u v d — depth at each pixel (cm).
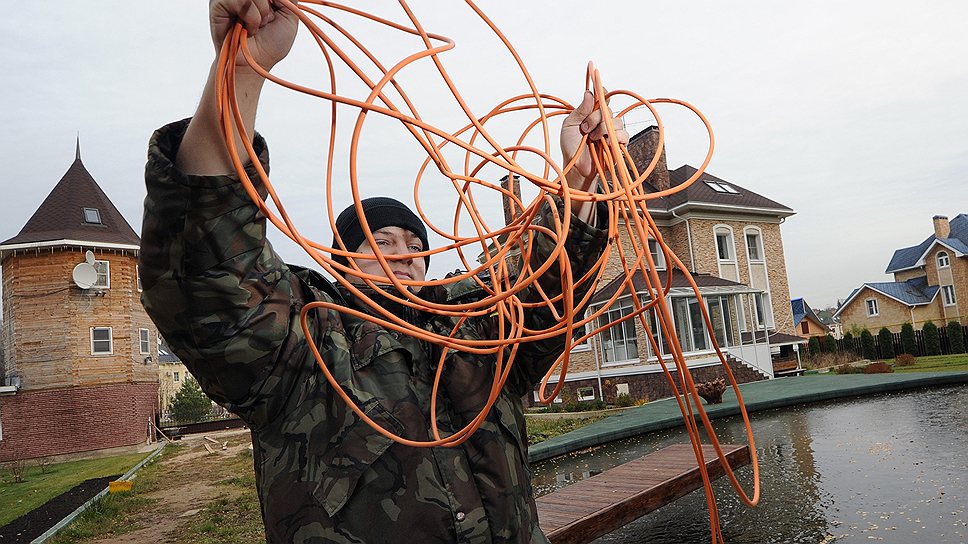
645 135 2123
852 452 661
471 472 122
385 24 96
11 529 759
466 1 107
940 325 3706
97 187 2152
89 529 681
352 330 128
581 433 1039
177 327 100
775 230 2192
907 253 4100
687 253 2014
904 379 1245
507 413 133
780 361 2092
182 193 91
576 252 137
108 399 1888
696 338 1755
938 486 483
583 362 1933
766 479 588
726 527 454
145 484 1039
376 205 151
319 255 87
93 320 1900
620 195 109
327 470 112
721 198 2100
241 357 105
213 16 85
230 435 2164
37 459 1784
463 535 114
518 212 137
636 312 115
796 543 401
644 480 432
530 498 134
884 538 386
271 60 94
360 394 117
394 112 87
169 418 3397
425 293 141
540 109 109
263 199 99
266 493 114
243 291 102
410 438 116
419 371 128
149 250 94
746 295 2019
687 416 110
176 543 576
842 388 1192
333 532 109
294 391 114
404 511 112
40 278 1869
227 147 84
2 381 2150
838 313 4291
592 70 121
